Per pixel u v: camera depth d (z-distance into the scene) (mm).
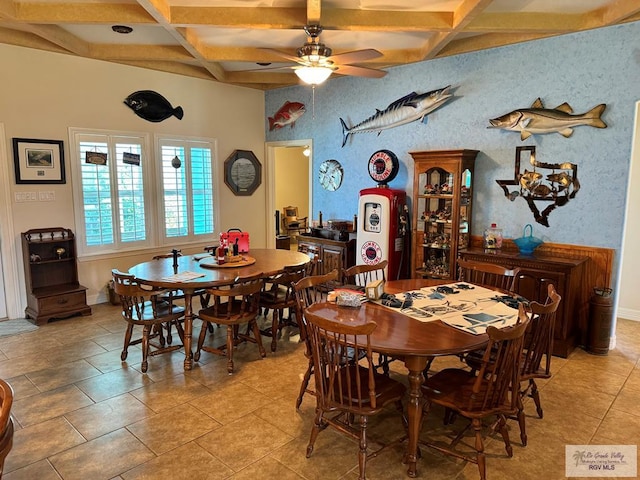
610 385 3289
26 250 4543
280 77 6121
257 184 6895
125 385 3248
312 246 5871
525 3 3523
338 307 2715
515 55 4301
